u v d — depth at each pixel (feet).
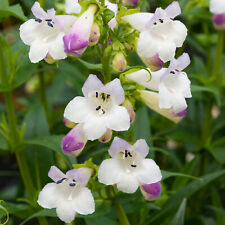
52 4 1.26
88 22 0.84
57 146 1.10
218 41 1.37
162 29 0.87
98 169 0.88
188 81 0.90
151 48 0.85
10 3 1.24
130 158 0.87
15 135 1.17
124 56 0.88
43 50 0.86
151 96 0.92
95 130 0.83
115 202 0.97
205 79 1.40
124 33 0.90
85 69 1.21
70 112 0.84
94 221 1.03
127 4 0.96
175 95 0.87
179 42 0.87
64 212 0.86
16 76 1.15
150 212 1.33
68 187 0.89
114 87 0.84
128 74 0.91
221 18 1.24
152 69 0.87
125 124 0.83
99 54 0.91
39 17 0.88
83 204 0.86
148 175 0.85
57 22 0.85
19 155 1.19
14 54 1.16
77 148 0.85
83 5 0.86
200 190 1.42
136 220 1.17
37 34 0.88
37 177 1.22
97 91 0.85
